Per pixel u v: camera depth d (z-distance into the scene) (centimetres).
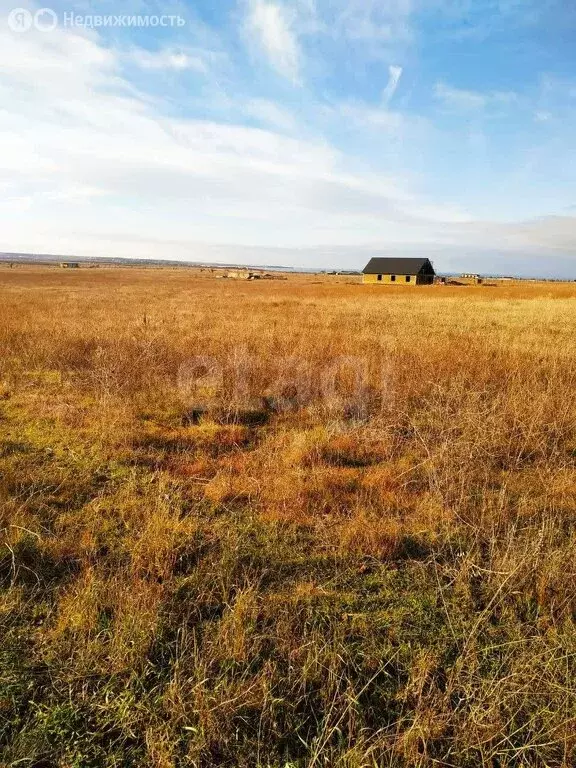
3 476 406
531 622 264
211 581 287
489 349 995
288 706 210
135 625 241
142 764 186
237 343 1025
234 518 363
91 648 232
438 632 257
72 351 934
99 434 529
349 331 1307
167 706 206
